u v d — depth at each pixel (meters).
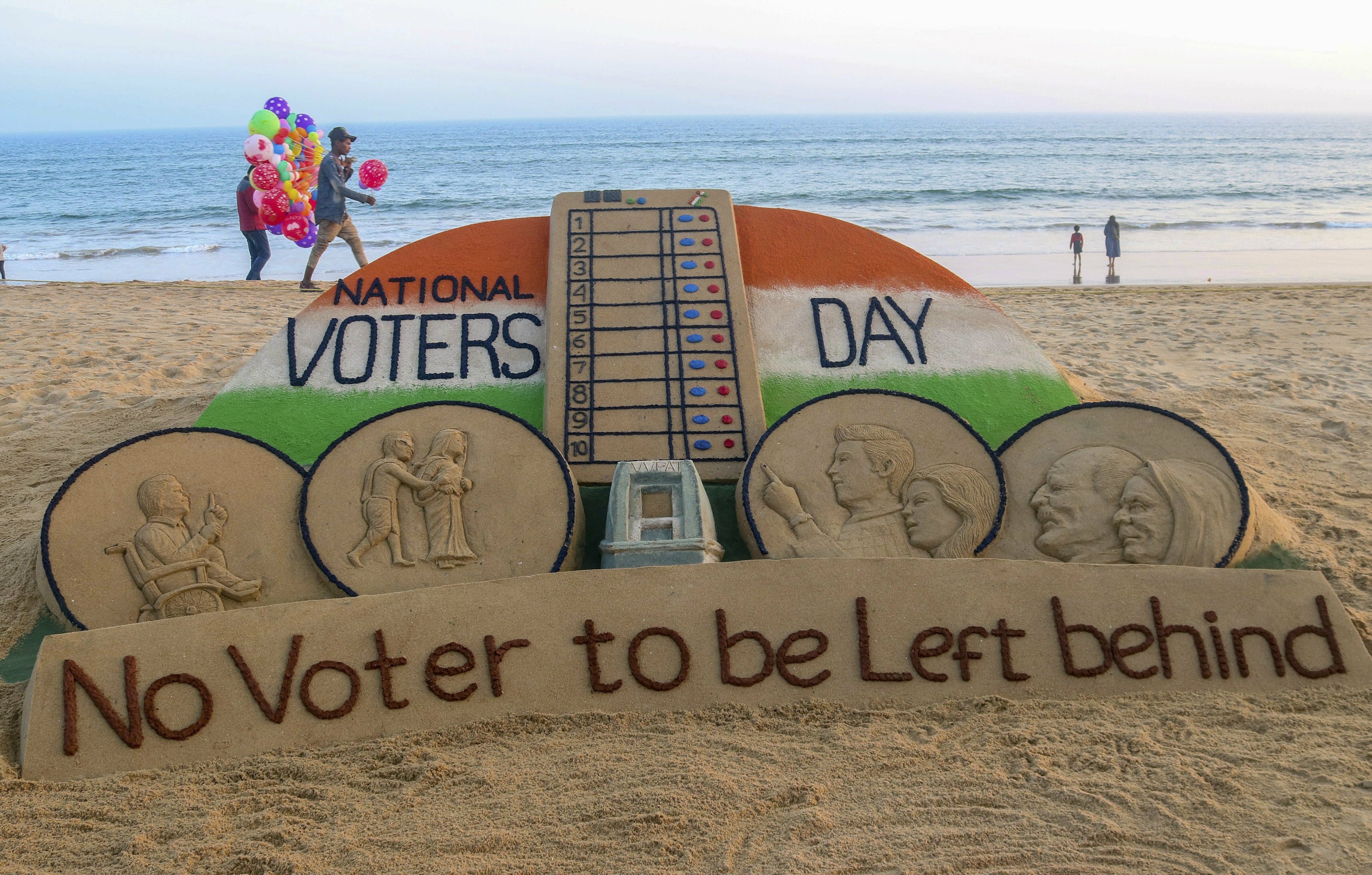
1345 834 2.45
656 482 4.28
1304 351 8.98
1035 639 3.50
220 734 3.18
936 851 2.44
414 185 42.50
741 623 3.50
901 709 3.32
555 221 5.22
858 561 3.64
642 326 4.89
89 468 3.99
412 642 3.41
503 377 4.90
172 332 9.23
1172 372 8.05
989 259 18.94
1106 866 2.36
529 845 2.52
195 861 2.50
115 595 3.79
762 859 2.43
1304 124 195.75
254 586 3.88
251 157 11.31
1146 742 2.97
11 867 2.49
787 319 5.13
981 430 4.79
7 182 49.84
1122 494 4.09
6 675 3.59
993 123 184.75
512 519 4.07
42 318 9.71
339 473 4.12
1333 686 3.42
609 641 3.45
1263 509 4.38
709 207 5.29
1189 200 31.03
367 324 5.05
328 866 2.45
